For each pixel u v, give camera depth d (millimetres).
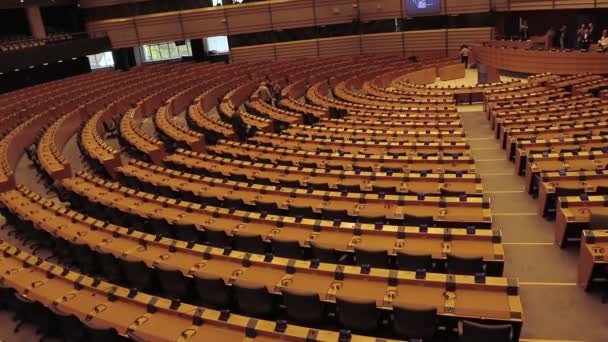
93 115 27062
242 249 11070
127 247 10977
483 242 9703
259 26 44438
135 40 46125
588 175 12570
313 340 7172
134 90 34219
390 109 23312
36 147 21531
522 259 11164
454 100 24688
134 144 20328
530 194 14414
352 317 8062
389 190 13180
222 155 18562
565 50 28797
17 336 9734
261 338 7453
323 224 10922
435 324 7672
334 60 41094
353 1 42250
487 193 14906
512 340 7570
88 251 11180
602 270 9250
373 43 43531
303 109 25234
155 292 10445
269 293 8703
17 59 34625
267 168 15891
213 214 12242
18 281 9938
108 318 8320
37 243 13867
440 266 9570
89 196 14555
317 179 14586
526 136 17156
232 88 34906
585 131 16969
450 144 16703
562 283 10094
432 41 41500
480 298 7840
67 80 39531
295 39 45500
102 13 46438
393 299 8062
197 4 45219
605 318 8984
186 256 10203
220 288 9117
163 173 16328
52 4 41812
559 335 8711
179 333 7734
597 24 32312
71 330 8516
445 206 11680
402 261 9414
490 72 30719
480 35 39531
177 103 30328
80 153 22953
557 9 32719
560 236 11297
